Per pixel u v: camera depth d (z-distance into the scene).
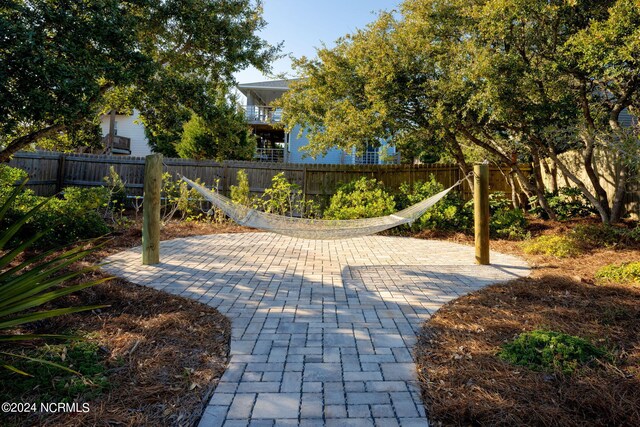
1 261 2.13
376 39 7.88
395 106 7.87
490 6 6.41
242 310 3.65
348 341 2.95
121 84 5.55
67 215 6.48
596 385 2.20
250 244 7.35
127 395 2.13
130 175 11.34
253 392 2.22
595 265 5.25
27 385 2.14
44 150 10.47
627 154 6.29
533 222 8.99
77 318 3.21
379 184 10.84
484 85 6.70
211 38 7.48
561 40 7.01
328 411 2.03
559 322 3.20
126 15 5.71
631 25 5.15
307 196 11.74
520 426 1.88
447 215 8.89
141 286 4.29
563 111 7.06
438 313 3.55
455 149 9.52
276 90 19.02
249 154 15.57
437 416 1.99
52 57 4.60
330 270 5.32
